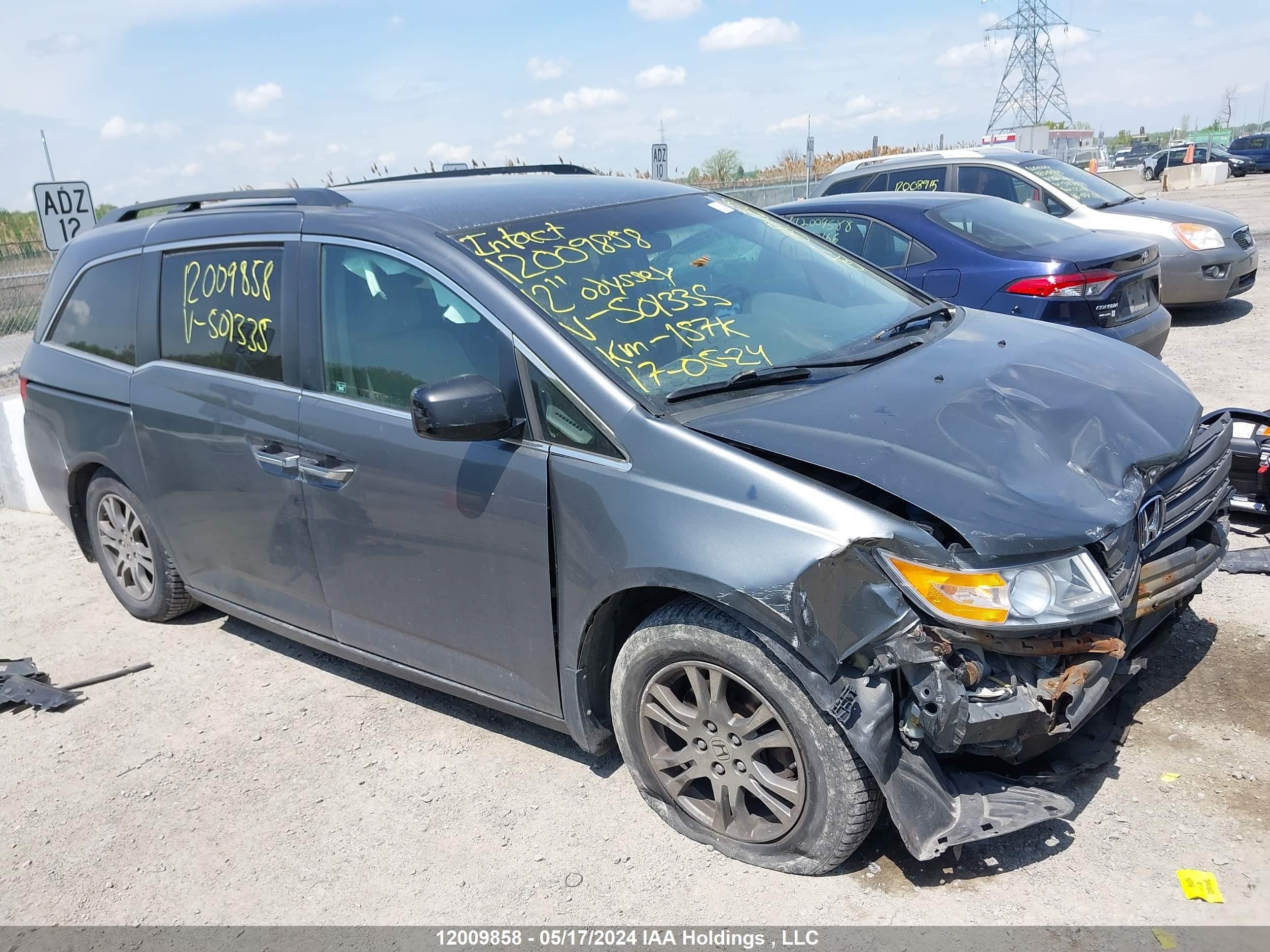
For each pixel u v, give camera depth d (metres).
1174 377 3.49
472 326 3.10
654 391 2.87
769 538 2.48
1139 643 2.89
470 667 3.29
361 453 3.31
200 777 3.56
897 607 2.38
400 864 2.99
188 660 4.49
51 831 3.35
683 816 2.94
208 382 3.85
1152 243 6.85
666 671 2.82
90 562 5.88
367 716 3.87
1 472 7.07
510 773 3.38
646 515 2.67
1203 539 3.18
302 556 3.67
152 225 4.27
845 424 2.74
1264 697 3.27
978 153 10.73
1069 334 3.75
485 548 3.05
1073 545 2.45
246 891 2.95
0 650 4.77
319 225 3.53
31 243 15.88
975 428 2.76
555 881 2.84
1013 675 2.46
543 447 2.90
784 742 2.63
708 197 4.11
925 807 2.47
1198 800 2.83
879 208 7.18
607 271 3.30
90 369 4.43
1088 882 2.59
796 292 3.63
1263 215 18.20
